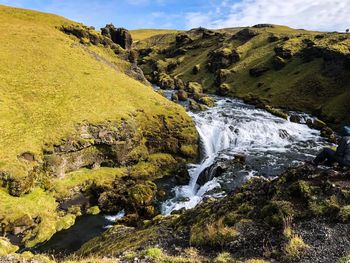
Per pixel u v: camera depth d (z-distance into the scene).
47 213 38.03
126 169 50.75
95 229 37.56
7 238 33.41
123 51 110.44
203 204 22.67
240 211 18.20
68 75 66.62
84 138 48.00
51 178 43.03
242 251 15.05
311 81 100.88
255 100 103.81
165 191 46.81
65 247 33.44
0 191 37.12
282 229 15.48
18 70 62.34
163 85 128.75
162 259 14.73
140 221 37.38
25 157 41.19
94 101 58.59
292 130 71.50
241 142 63.06
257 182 21.31
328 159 19.34
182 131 59.31
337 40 116.50
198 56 184.00
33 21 96.69
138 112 59.34
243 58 150.62
